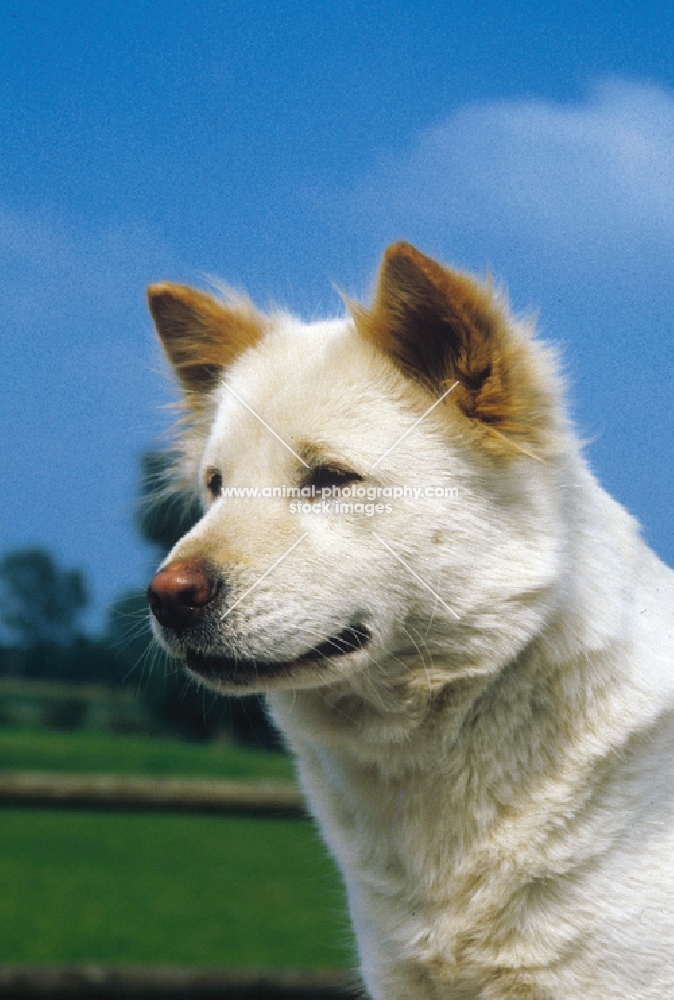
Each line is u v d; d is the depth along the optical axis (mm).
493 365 2889
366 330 3082
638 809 2812
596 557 2988
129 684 20641
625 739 2812
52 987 4645
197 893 10812
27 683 26719
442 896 2941
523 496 2904
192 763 18938
